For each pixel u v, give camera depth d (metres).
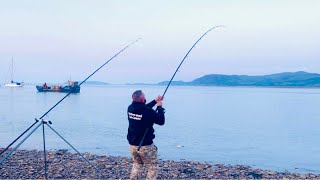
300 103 102.06
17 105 74.00
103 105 78.88
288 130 37.91
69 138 28.44
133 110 8.12
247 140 29.66
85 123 41.06
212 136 31.72
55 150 21.30
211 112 63.59
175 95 164.50
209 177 12.83
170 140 28.44
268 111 68.50
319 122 47.28
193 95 167.88
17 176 11.70
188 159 20.14
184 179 12.18
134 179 8.46
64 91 139.12
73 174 12.21
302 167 18.94
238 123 44.62
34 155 17.19
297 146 26.80
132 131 8.20
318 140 30.44
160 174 12.82
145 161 8.28
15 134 30.33
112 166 13.92
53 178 11.56
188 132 34.25
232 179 12.77
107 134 31.31
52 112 57.50
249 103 99.88
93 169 13.18
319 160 21.03
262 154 23.02
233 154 22.67
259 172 14.54
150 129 8.18
